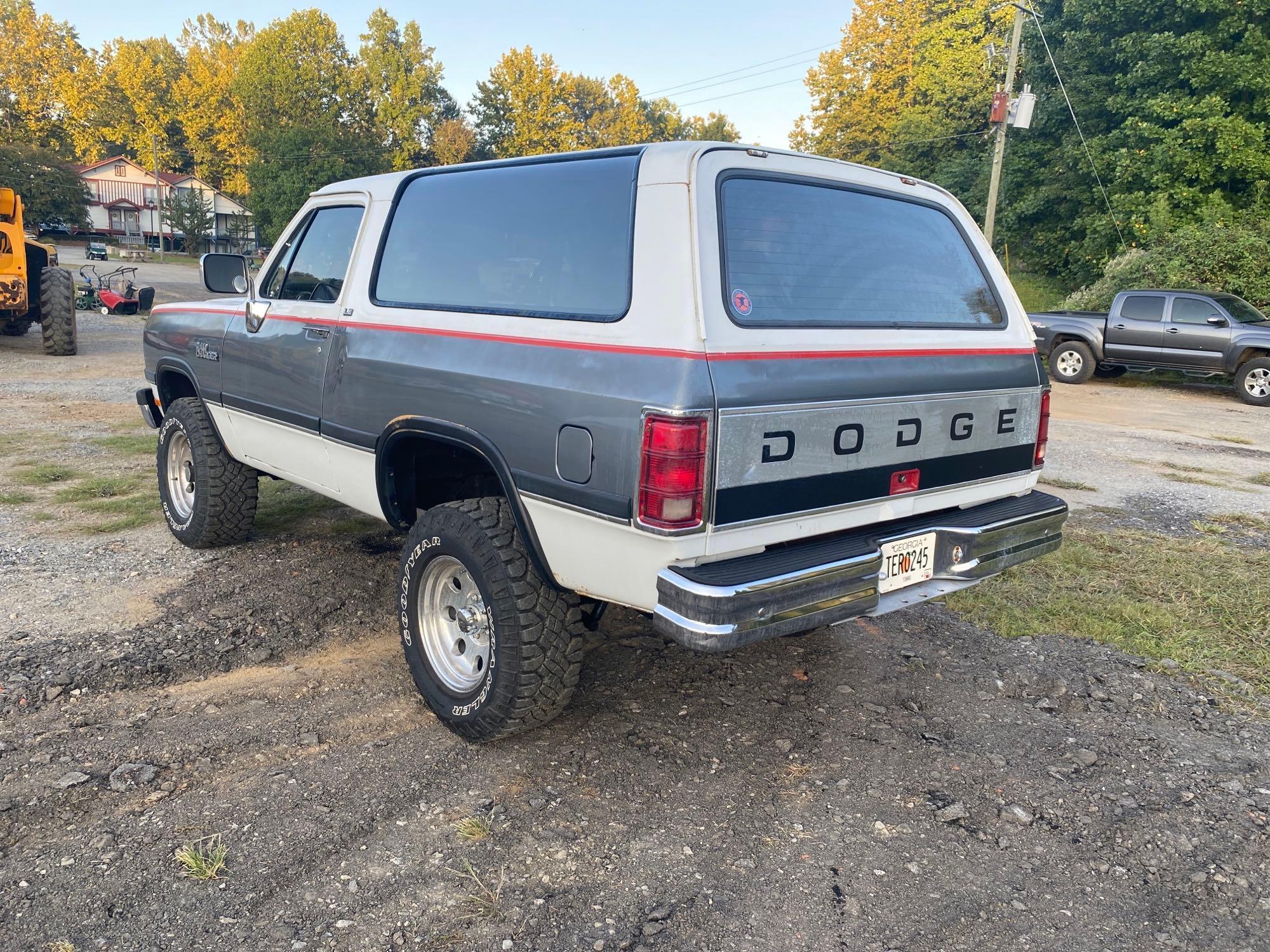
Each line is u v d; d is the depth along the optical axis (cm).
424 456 373
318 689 366
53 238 8075
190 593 457
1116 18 2339
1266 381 1380
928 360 317
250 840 267
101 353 1419
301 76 7500
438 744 327
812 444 276
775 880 258
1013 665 411
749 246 276
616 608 461
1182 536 623
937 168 3759
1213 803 306
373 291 371
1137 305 1545
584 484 269
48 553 509
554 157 311
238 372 452
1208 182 2164
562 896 248
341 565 504
